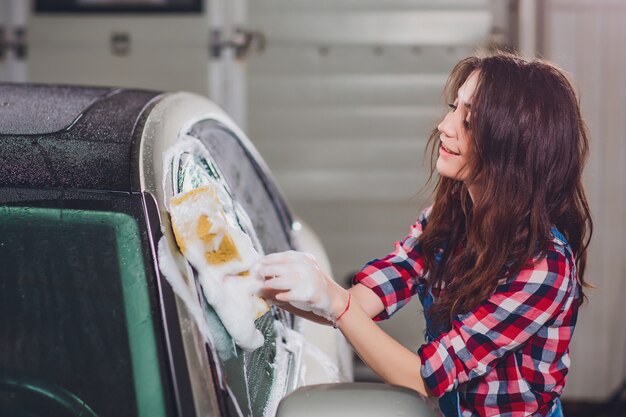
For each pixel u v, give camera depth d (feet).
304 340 6.74
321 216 15.94
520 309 5.30
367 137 15.74
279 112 15.80
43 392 4.46
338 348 7.34
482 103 5.36
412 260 6.42
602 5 14.82
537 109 5.32
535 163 5.35
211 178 6.10
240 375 4.87
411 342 15.75
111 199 4.96
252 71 15.76
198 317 4.61
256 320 5.58
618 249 15.03
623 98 14.90
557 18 14.89
